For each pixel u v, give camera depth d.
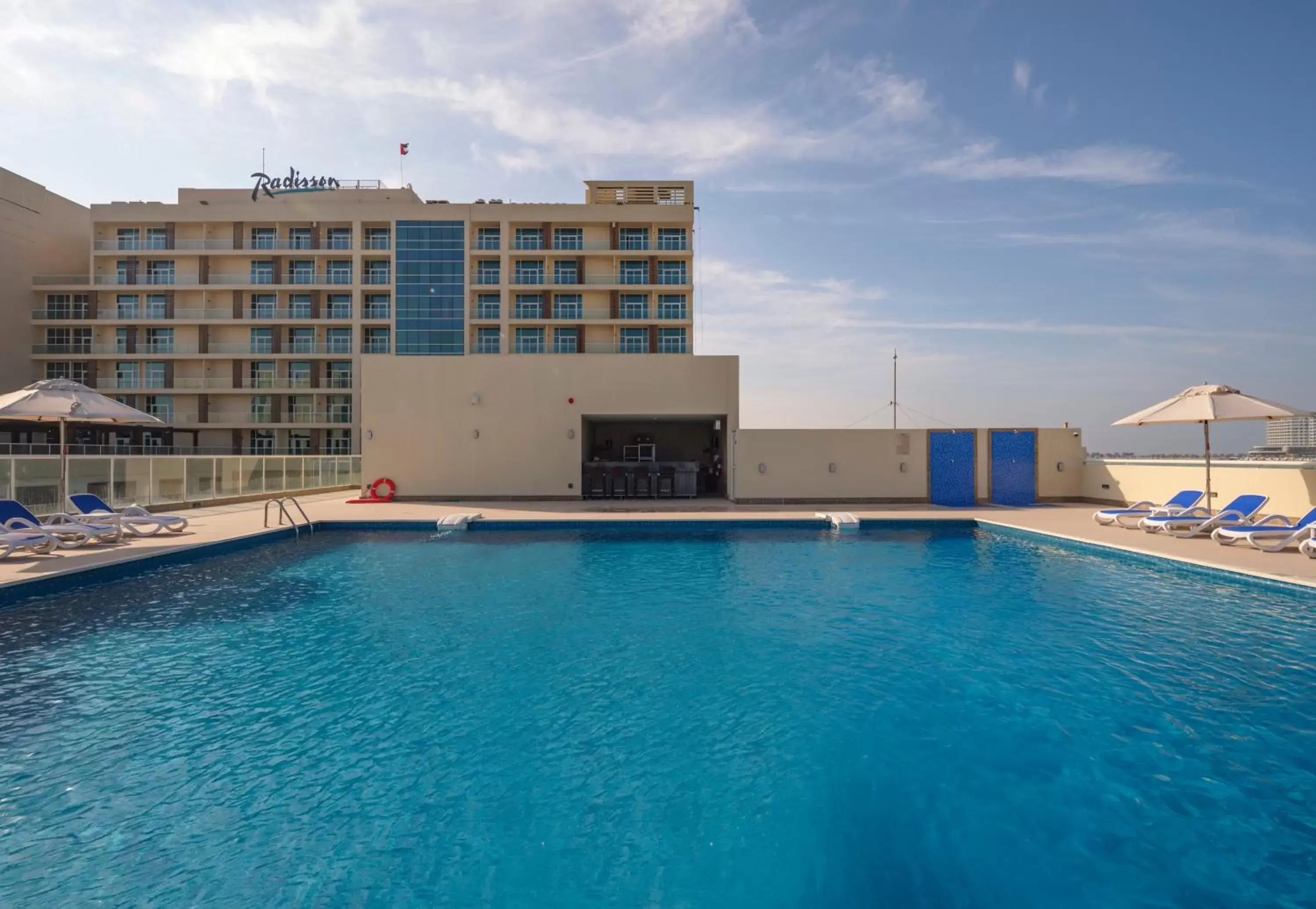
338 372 45.22
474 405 18.33
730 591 8.20
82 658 5.75
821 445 17.30
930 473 17.28
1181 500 12.50
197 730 4.42
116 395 45.25
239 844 3.22
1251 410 10.94
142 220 45.12
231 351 45.44
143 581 8.70
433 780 3.80
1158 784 3.74
